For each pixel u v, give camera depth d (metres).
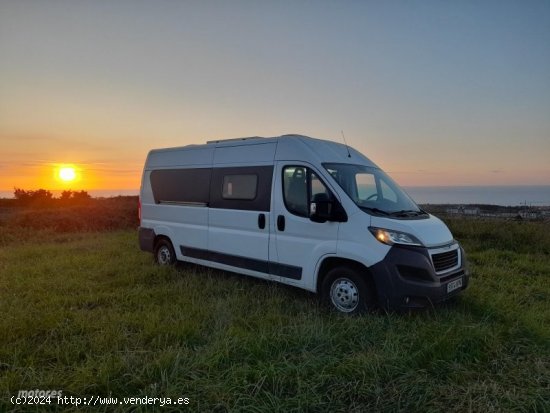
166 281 6.07
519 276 6.32
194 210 6.38
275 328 3.91
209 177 6.14
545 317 4.41
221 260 5.95
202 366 3.11
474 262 7.50
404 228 4.18
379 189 5.07
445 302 4.79
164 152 7.11
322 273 4.77
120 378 2.94
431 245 4.22
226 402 2.66
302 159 4.92
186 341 3.62
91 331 3.92
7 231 12.45
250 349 3.38
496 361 3.32
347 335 3.78
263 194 5.30
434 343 3.48
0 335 3.68
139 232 7.58
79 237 12.00
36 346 3.58
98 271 6.57
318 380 2.97
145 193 7.45
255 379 2.97
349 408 2.73
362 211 4.38
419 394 2.86
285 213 5.02
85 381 2.88
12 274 6.33
